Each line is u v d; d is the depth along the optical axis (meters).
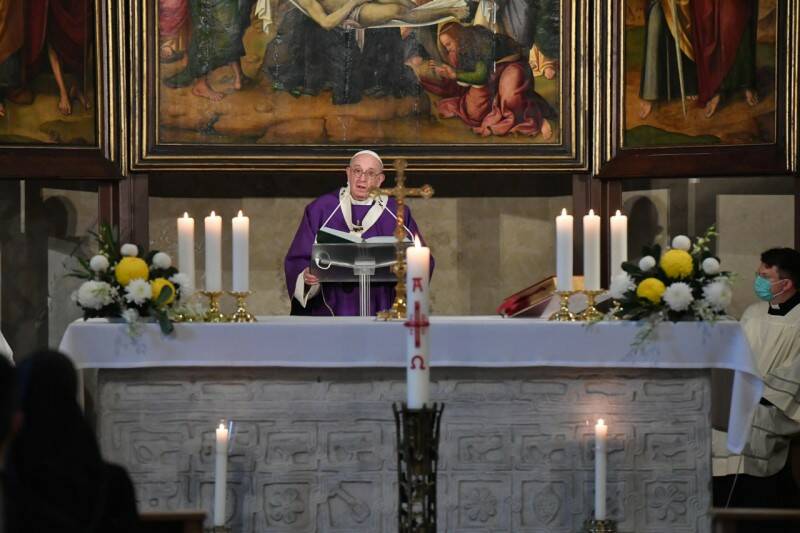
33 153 12.95
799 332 11.77
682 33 13.23
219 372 9.30
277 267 15.01
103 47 13.10
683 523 9.34
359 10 13.63
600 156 13.45
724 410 9.97
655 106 13.32
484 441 9.32
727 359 9.15
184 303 9.45
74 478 5.05
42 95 13.02
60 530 4.99
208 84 13.45
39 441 5.05
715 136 13.15
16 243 13.94
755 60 13.01
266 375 9.30
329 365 9.15
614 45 13.34
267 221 15.00
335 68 13.62
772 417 11.38
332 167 13.55
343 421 9.30
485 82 13.63
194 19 13.43
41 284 13.96
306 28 13.59
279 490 9.30
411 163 13.59
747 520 6.73
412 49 13.66
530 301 9.78
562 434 9.32
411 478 7.68
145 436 9.31
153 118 13.36
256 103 13.53
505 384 9.32
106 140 13.12
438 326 9.15
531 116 13.63
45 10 13.02
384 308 11.72
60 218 13.93
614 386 9.34
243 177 14.98
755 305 12.24
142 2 13.31
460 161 13.59
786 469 11.75
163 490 9.32
